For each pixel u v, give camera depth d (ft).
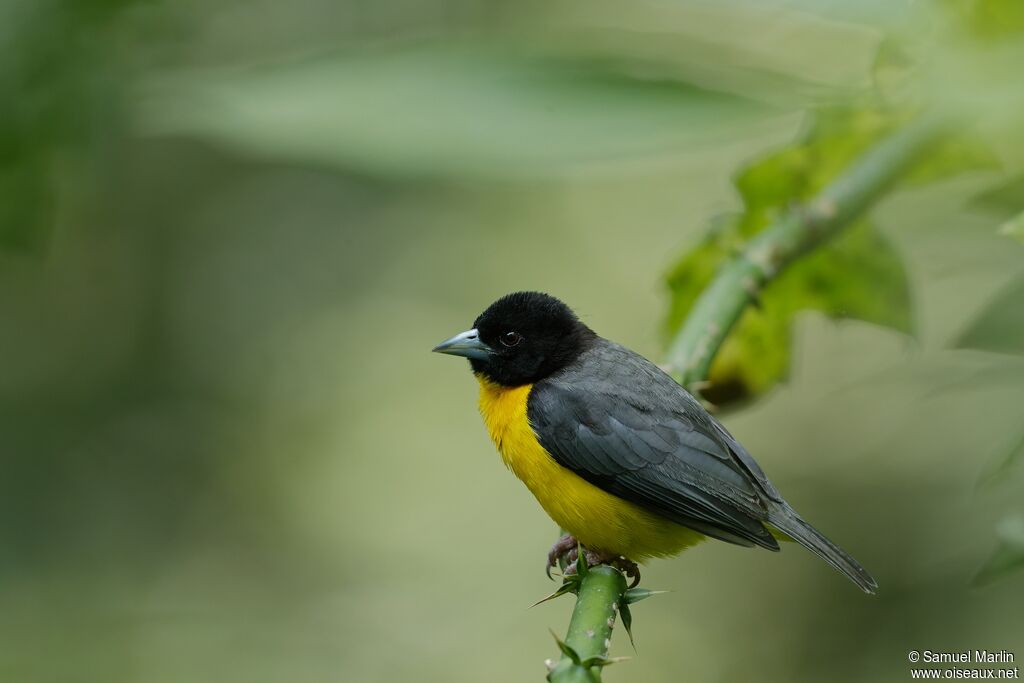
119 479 49.21
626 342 48.26
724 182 43.50
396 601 49.19
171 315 51.26
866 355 42.09
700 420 26.45
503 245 51.42
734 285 21.21
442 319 52.44
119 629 46.11
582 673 13.93
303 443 51.70
